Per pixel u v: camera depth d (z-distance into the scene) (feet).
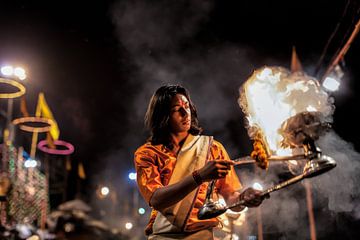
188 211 6.61
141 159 7.14
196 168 6.91
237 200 6.68
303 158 4.96
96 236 18.42
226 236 8.11
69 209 18.72
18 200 20.10
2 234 16.49
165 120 7.43
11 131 25.49
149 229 7.25
